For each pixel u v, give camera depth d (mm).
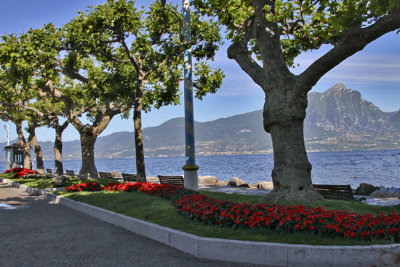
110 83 19156
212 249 6059
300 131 10602
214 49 20156
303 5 14875
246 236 6305
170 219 8148
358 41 9938
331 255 5402
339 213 6750
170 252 6516
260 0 11422
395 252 5453
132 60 20078
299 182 10281
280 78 10742
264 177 55031
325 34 14859
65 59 21719
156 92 23547
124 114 26203
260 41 11234
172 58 18203
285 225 6445
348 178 48656
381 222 6113
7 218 10492
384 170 66438
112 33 19234
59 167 32625
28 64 20219
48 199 15680
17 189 21422
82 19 19781
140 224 8156
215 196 13102
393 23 9695
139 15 19922
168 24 20844
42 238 7742
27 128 37344
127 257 6207
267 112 10797
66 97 25422
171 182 16922
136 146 19609
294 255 5512
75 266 5715
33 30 20344
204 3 14656
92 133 25078
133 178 20219
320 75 10484
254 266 5586
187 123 13875
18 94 28594
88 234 8164
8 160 42938
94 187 16625
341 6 13406
